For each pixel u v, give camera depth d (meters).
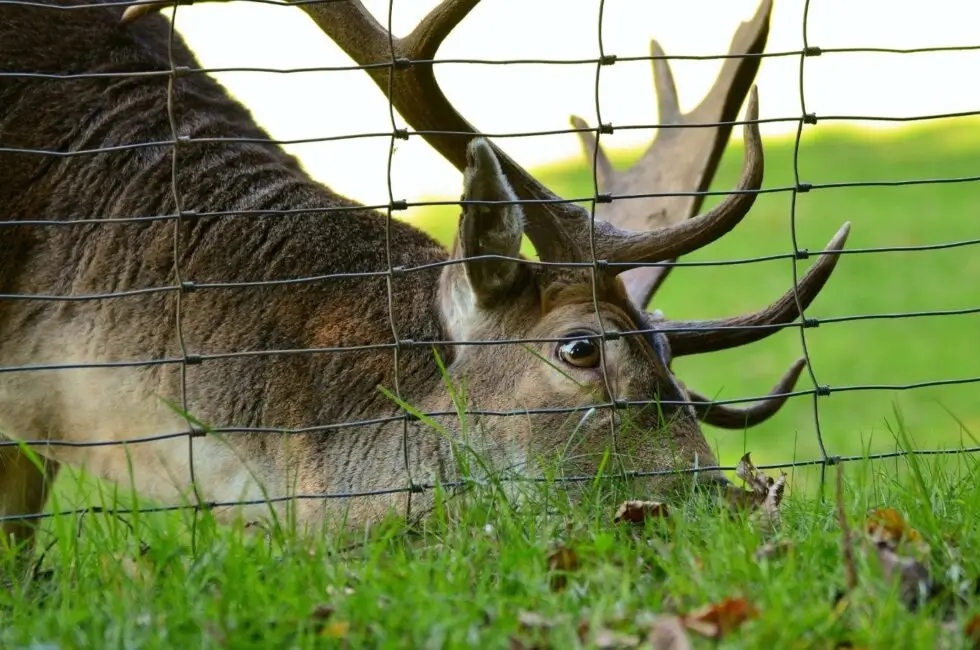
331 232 10.38
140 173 10.22
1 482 10.79
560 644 5.96
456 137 9.73
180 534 8.29
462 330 9.89
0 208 9.92
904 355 27.70
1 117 10.04
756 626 5.96
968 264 32.84
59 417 10.23
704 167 11.62
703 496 8.59
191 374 9.93
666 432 9.09
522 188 9.82
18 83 10.15
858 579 6.57
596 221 9.91
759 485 8.95
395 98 9.65
